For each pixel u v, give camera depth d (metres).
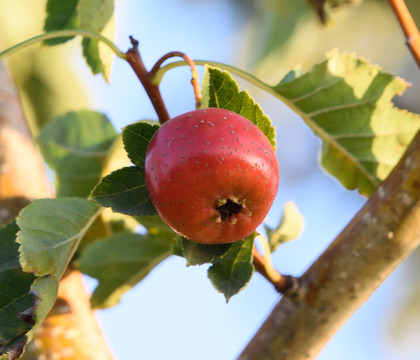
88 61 0.38
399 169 0.36
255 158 0.34
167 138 0.34
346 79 0.39
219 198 0.34
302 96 0.39
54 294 0.35
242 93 0.35
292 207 0.38
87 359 0.38
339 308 0.37
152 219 0.39
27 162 0.39
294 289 0.37
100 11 0.38
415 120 0.39
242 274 0.35
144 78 0.35
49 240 0.36
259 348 0.37
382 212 0.36
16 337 0.35
